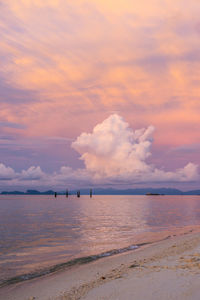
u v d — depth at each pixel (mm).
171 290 9852
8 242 29031
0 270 17094
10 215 71500
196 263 14242
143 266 14883
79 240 29812
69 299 10422
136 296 9617
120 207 117500
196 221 52094
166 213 77625
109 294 10234
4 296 12109
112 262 17797
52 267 17672
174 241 25594
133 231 37125
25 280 14766
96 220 56062
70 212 83812
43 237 32656
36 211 89625
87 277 14117
